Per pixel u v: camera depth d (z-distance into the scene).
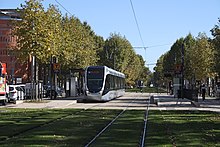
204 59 77.12
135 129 21.23
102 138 17.67
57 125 22.94
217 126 22.61
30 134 18.80
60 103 46.50
